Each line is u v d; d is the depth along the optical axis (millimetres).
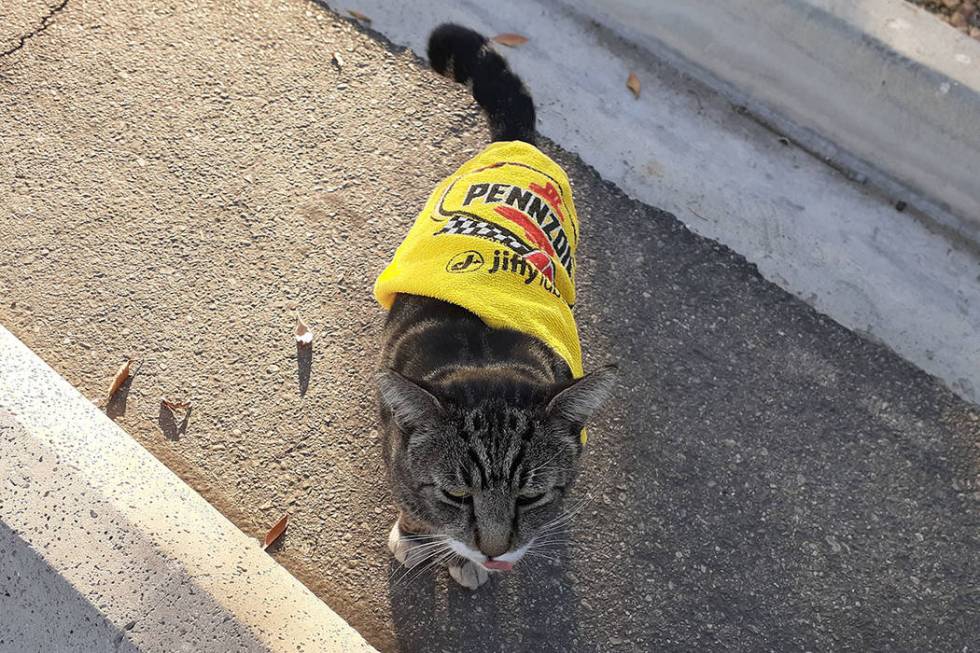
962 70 1071
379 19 1206
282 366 996
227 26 1188
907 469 991
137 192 1071
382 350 896
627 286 1070
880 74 1091
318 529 927
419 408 767
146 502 854
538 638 896
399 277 852
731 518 958
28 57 1136
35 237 1034
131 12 1184
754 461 986
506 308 814
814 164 1146
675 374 1024
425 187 1109
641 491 965
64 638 805
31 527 825
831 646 909
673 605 918
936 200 1119
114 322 1002
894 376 1037
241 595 826
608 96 1173
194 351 995
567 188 929
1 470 845
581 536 940
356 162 1116
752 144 1155
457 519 798
